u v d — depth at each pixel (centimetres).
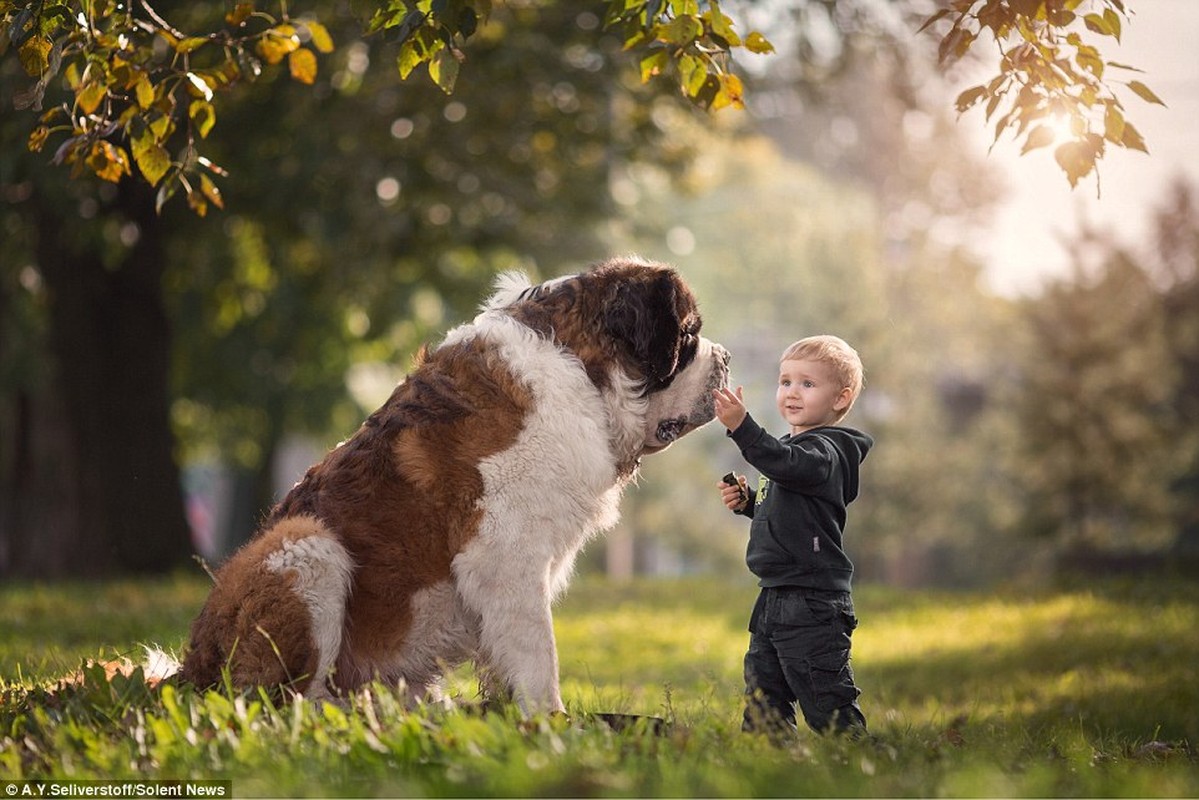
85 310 1858
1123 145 608
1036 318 3512
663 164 2133
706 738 497
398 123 1677
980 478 4156
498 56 1611
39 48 609
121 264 1872
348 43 1450
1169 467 3656
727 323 5031
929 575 4997
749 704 576
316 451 3872
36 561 1891
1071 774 497
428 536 586
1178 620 1354
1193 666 1084
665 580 2309
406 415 594
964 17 614
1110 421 3431
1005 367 4575
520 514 584
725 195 4944
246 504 3791
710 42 608
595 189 1980
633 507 4572
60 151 629
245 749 475
